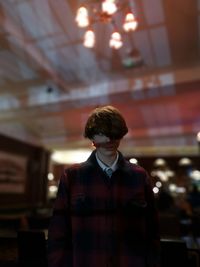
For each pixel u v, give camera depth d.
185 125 8.64
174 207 6.35
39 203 9.33
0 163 7.41
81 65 5.68
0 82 6.51
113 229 0.96
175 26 4.33
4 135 7.60
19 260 2.56
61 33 4.54
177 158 12.64
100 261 0.94
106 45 4.88
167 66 5.68
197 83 5.64
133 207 0.99
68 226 1.04
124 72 6.01
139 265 0.94
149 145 10.35
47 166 10.34
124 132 1.06
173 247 1.99
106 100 6.83
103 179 1.02
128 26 3.32
